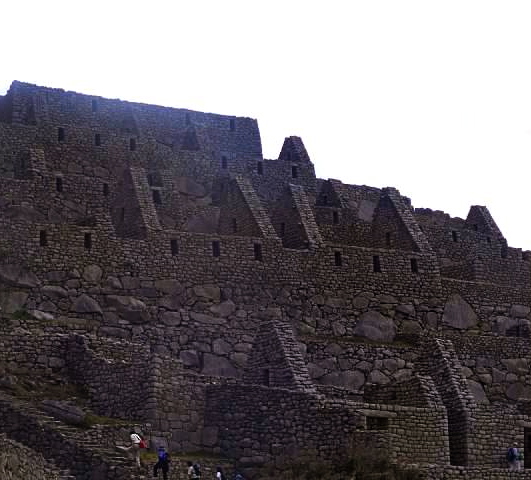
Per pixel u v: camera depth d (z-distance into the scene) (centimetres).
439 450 7181
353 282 9081
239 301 8606
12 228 8050
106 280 8225
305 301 8869
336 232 10425
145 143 10138
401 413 7094
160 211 9569
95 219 8812
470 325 9450
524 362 9169
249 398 7062
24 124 9838
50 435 6450
